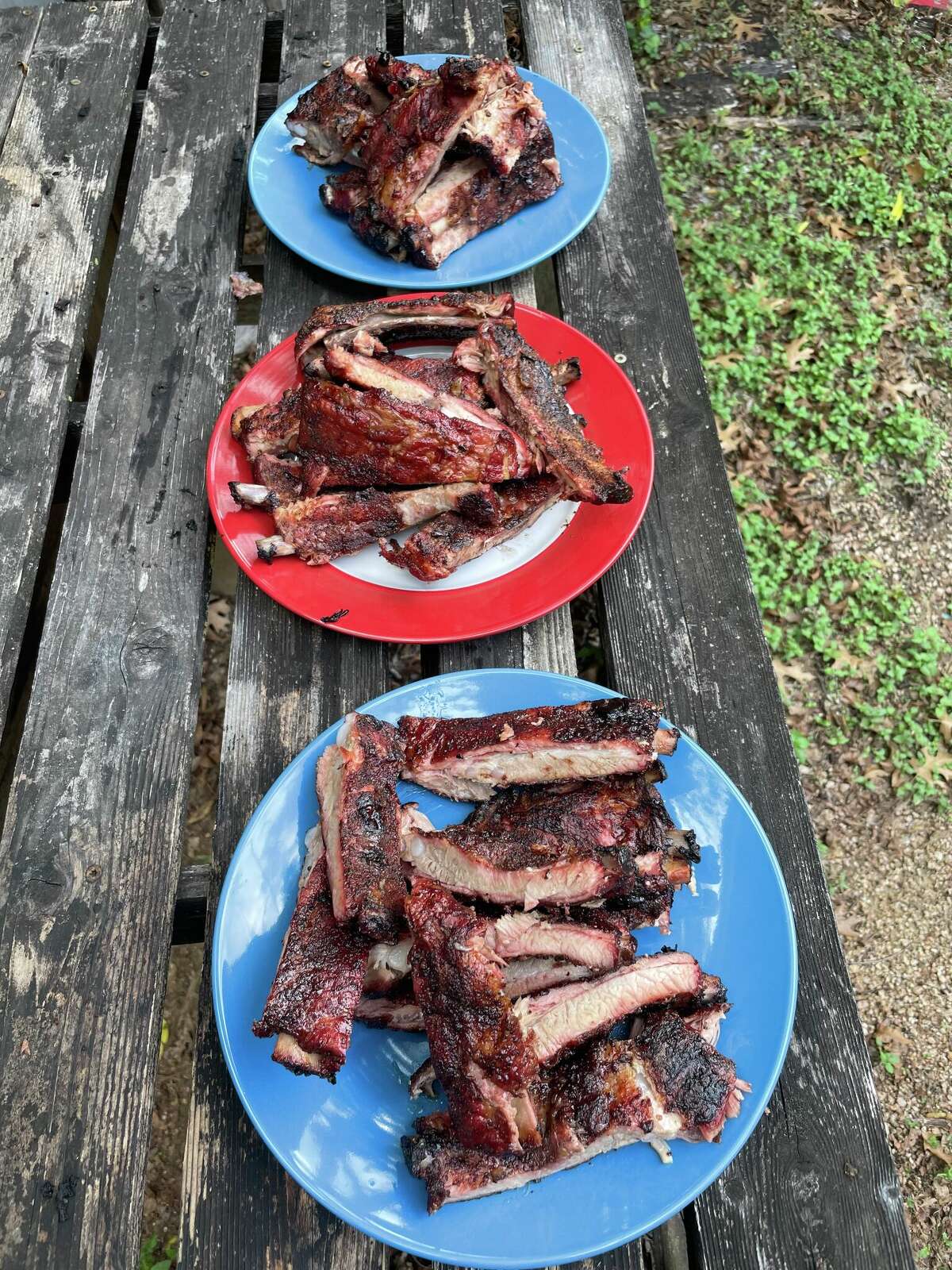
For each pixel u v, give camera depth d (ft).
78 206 2.65
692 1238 1.63
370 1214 1.48
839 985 1.76
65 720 1.98
